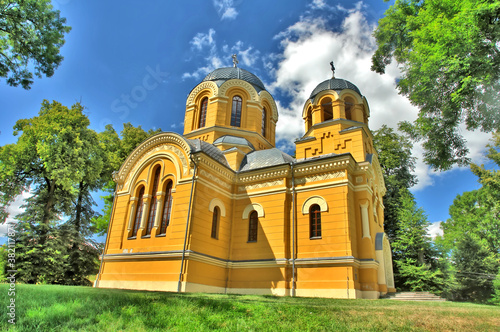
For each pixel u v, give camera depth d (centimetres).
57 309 680
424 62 1129
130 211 2183
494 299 2773
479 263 3056
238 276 1939
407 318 751
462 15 1008
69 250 2577
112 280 2030
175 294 1108
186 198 1873
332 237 1784
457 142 1296
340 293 1641
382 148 3262
